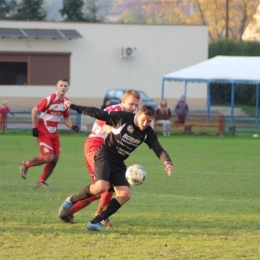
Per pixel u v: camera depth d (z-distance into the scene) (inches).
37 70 4813.0
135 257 746.8
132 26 4921.3
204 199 1238.3
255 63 3757.4
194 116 3203.7
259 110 5236.2
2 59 4749.0
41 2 6683.1
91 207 1111.6
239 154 2253.9
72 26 4857.3
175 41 4972.9
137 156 2142.0
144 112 855.1
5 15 6717.5
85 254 760.3
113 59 4923.7
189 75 3683.6
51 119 1363.2
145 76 4970.5
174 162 1961.1
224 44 5974.4
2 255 753.0
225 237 863.1
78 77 4879.4
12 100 4785.9
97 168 896.3
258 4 7573.8
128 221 977.5
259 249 789.9
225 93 5812.0
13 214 1017.5
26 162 1385.3
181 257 748.6
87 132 3127.5
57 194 1264.8
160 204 1158.3
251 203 1194.6
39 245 804.6
